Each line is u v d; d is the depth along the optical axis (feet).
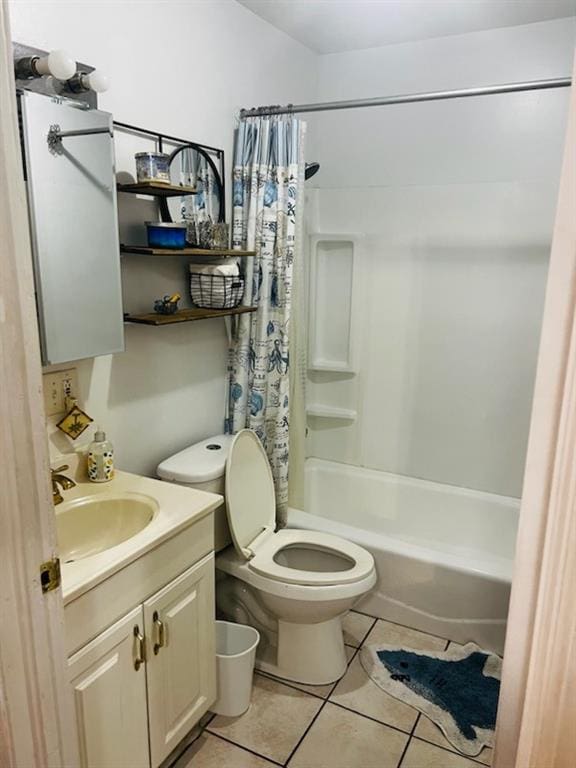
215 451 6.80
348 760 5.51
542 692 2.29
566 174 1.92
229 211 7.45
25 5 4.58
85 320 5.19
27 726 3.01
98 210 5.15
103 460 5.54
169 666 4.94
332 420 10.22
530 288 8.33
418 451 9.65
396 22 7.77
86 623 3.97
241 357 7.66
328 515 10.16
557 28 7.62
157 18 5.91
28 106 4.47
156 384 6.61
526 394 8.65
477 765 5.46
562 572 2.14
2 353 2.61
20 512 2.80
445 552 7.98
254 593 6.76
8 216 2.57
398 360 9.51
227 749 5.63
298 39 8.45
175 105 6.31
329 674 6.51
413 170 8.89
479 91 6.16
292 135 7.07
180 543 4.89
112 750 4.35
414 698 6.29
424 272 9.03
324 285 9.84
